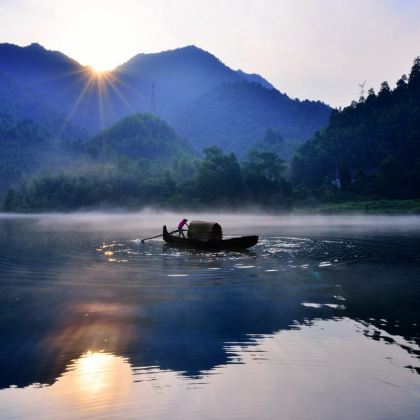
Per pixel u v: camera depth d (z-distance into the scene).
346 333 9.13
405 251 23.34
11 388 6.77
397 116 174.62
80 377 7.14
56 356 8.06
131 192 149.00
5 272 17.22
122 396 6.45
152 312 11.01
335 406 6.07
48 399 6.41
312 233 37.16
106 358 7.92
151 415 5.91
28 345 8.66
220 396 6.41
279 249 24.30
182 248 25.16
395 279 15.16
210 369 7.37
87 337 9.08
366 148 164.62
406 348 8.22
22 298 12.66
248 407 6.08
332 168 163.12
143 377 7.11
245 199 120.25
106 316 10.65
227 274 16.38
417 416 5.79
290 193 122.69
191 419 5.79
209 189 124.75
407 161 142.25
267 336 9.00
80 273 16.86
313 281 14.88
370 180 131.00
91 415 5.93
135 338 8.99
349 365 7.46
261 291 13.37
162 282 14.90
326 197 122.25
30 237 34.97
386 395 6.36
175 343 8.66
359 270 17.16
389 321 9.97
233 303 11.86
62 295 13.05
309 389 6.58
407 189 123.25
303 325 9.73
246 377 7.06
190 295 12.88
